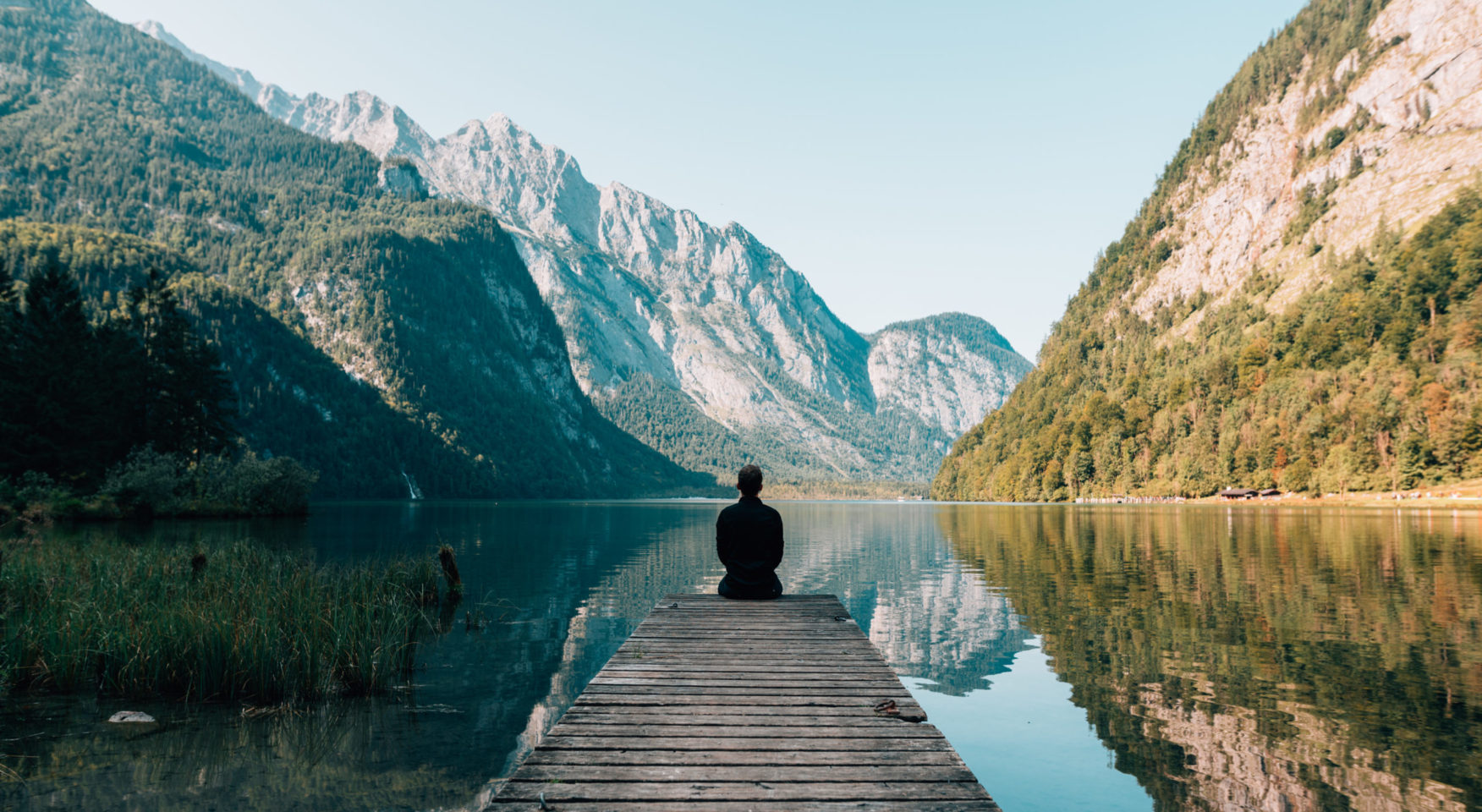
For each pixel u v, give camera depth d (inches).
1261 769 389.7
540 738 429.4
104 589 628.4
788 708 282.8
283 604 591.2
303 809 325.7
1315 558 1336.1
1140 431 5861.2
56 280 2444.6
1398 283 5585.6
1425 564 1224.8
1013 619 828.6
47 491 2050.9
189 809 325.4
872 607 928.9
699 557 1562.5
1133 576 1154.7
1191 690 536.1
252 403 7421.3
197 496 2465.6
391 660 560.4
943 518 3764.8
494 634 731.4
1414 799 348.2
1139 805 348.2
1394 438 4033.0
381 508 4557.1
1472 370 4205.2
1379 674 564.4
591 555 1600.6
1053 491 6279.5
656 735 250.4
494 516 3668.8
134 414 2689.5
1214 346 6752.0
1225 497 4810.5
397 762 389.7
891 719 270.7
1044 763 406.0
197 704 485.7
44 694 498.3
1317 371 5182.1
